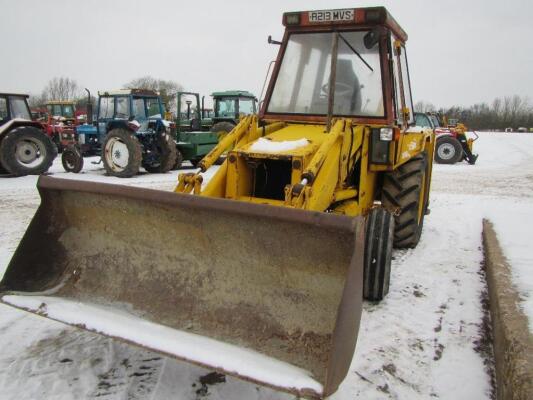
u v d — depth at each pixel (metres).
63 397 2.62
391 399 2.68
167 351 2.32
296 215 2.36
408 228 4.95
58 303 2.86
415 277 4.54
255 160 3.76
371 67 4.21
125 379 2.80
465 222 6.98
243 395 2.68
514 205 7.60
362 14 4.11
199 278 2.79
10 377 2.80
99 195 3.00
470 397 2.70
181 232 2.84
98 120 13.34
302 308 2.49
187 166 14.55
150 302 2.85
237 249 2.67
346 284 2.16
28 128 11.05
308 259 2.46
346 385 2.79
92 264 3.13
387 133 4.03
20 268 3.05
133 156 11.13
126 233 3.04
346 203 4.01
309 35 4.45
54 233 3.25
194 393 2.69
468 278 4.53
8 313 3.62
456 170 14.60
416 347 3.23
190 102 14.40
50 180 3.15
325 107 4.34
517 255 4.34
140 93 12.98
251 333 2.53
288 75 4.51
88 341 3.22
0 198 8.34
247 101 16.42
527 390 2.20
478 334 3.41
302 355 2.37
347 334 2.19
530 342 2.61
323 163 3.52
